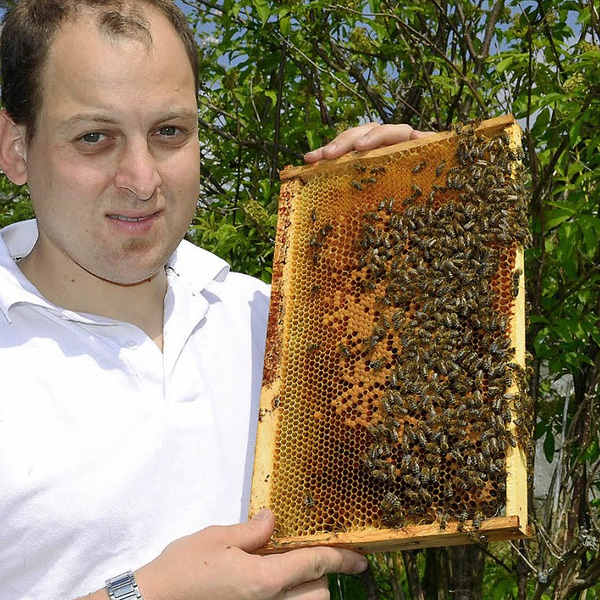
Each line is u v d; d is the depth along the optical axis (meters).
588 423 1.39
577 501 1.42
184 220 0.89
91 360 0.89
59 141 0.83
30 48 0.83
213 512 0.92
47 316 0.89
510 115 0.95
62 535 0.85
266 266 1.58
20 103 0.85
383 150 0.99
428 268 0.93
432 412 0.87
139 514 0.87
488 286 0.90
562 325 1.39
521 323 0.88
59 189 0.84
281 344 0.93
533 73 1.46
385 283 0.95
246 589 0.80
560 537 1.48
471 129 0.96
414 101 1.80
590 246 1.32
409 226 0.95
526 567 1.41
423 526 0.82
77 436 0.87
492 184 0.93
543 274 1.47
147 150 0.84
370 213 0.97
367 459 0.87
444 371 0.88
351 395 0.91
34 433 0.86
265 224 1.53
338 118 1.91
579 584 1.33
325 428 0.90
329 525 0.87
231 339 1.01
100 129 0.82
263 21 1.46
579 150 1.55
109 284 0.92
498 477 0.83
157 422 0.90
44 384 0.87
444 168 0.96
